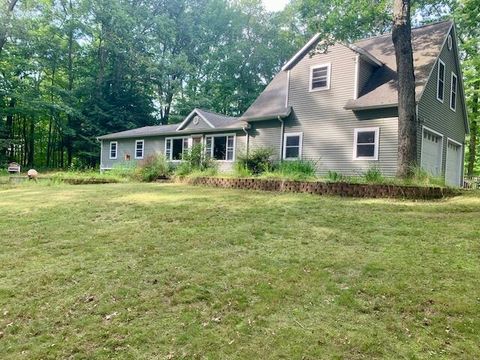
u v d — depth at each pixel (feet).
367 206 22.67
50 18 93.40
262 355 8.38
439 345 8.45
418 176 28.94
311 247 15.15
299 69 49.24
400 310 9.89
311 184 29.60
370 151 42.01
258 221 19.61
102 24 99.30
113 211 23.36
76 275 13.21
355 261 13.26
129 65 105.19
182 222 19.81
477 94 64.59
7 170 78.69
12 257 15.24
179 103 113.91
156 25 112.57
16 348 9.21
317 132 46.83
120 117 103.91
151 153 72.74
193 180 41.60
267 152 46.88
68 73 102.89
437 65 44.98
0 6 81.30
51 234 18.47
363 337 8.81
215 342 8.96
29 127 108.88
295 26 122.11
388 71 44.14
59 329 9.94
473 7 49.93
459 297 10.34
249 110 55.42
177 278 12.59
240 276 12.48
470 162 70.28
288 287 11.51
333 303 10.45
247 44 123.65
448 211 20.51
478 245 14.35
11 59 87.71
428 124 42.73
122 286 12.17
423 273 11.96
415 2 43.32
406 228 17.28
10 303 11.37
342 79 45.06
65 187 40.06
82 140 101.55
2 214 23.44
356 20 36.73
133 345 9.05
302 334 9.05
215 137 62.59
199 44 127.13
